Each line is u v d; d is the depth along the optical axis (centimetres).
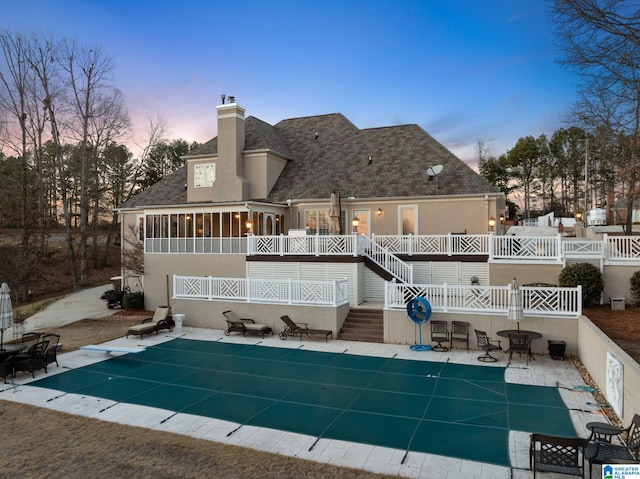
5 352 1280
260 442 843
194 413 1005
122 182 5400
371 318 1834
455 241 2070
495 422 921
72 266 3469
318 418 965
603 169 4788
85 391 1174
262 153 2681
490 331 1540
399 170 2588
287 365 1407
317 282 1809
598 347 1112
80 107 3716
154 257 2555
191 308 2069
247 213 2438
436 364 1382
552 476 691
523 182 6881
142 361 1480
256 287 1939
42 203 3903
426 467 730
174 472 725
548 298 1467
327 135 3053
